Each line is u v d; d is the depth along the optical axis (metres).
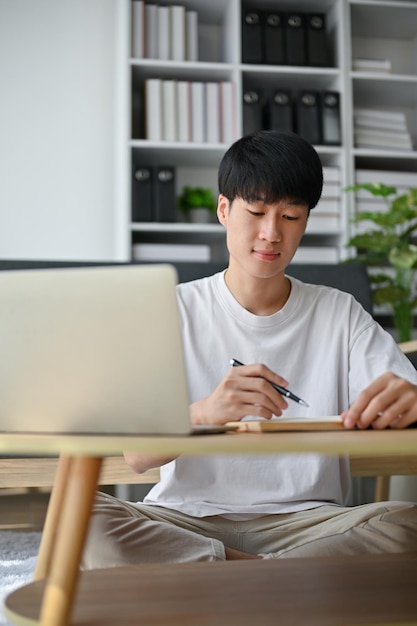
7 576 1.96
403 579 1.08
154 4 4.23
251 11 4.18
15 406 0.95
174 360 0.89
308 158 1.46
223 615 0.92
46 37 4.23
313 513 1.50
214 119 4.07
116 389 0.91
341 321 1.65
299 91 4.13
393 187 4.09
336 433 0.92
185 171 4.35
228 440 0.80
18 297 0.94
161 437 0.83
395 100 4.50
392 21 4.45
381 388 1.00
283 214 1.48
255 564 1.19
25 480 1.93
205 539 1.35
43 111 4.20
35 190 4.17
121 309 0.90
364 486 2.99
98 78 4.25
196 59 4.17
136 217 3.92
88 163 4.21
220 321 1.64
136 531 1.33
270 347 1.62
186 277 2.58
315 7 4.37
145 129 4.03
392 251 3.57
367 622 0.89
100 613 0.92
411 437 0.84
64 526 0.84
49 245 4.16
